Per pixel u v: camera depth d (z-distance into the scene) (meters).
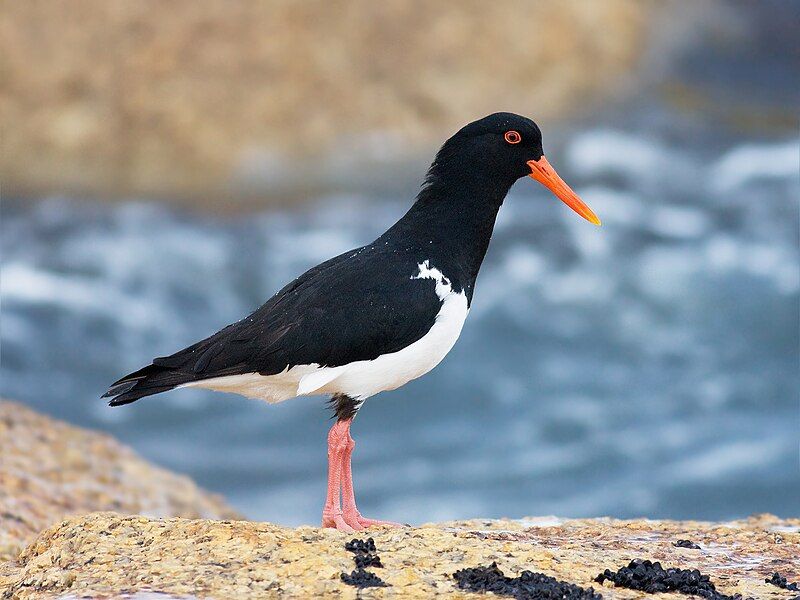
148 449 16.05
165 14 23.95
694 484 15.20
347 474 7.96
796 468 15.39
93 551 6.61
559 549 7.00
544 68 25.12
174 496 10.91
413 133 23.73
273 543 6.48
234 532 6.59
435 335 7.93
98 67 23.41
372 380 7.82
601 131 24.45
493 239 21.22
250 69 23.70
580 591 6.03
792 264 20.48
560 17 25.73
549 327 19.14
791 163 23.41
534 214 21.97
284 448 16.06
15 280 20.44
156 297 20.27
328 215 22.50
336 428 7.90
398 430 16.56
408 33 24.62
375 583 6.04
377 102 23.86
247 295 20.39
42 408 17.31
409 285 7.84
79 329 19.36
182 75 23.45
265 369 7.59
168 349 19.06
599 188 22.81
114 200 22.64
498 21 25.17
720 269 20.44
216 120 23.17
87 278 20.66
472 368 18.08
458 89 24.31
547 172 8.56
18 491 9.81
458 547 6.64
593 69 25.61
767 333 18.77
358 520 7.88
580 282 20.20
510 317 19.38
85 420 17.05
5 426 11.26
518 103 24.56
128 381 7.67
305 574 6.11
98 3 23.91
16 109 23.05
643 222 21.80
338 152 23.33
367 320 7.67
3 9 23.61
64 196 22.66
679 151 23.92
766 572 6.79
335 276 7.82
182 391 17.36
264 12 24.22
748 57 26.98
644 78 25.95
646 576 6.29
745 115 25.09
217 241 21.70
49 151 22.88
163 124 23.05
